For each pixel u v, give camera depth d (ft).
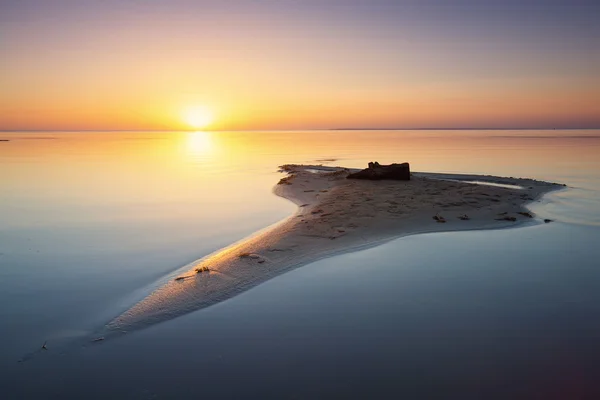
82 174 108.58
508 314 23.38
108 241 41.96
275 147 265.95
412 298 25.79
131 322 23.45
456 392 16.52
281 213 56.13
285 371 18.25
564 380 17.19
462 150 195.93
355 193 63.46
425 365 18.48
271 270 31.37
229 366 18.75
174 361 19.27
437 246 36.81
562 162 126.82
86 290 28.71
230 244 40.32
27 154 195.52
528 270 30.48
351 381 17.40
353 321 22.86
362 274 30.14
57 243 41.24
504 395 16.26
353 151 205.87
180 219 52.75
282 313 24.06
